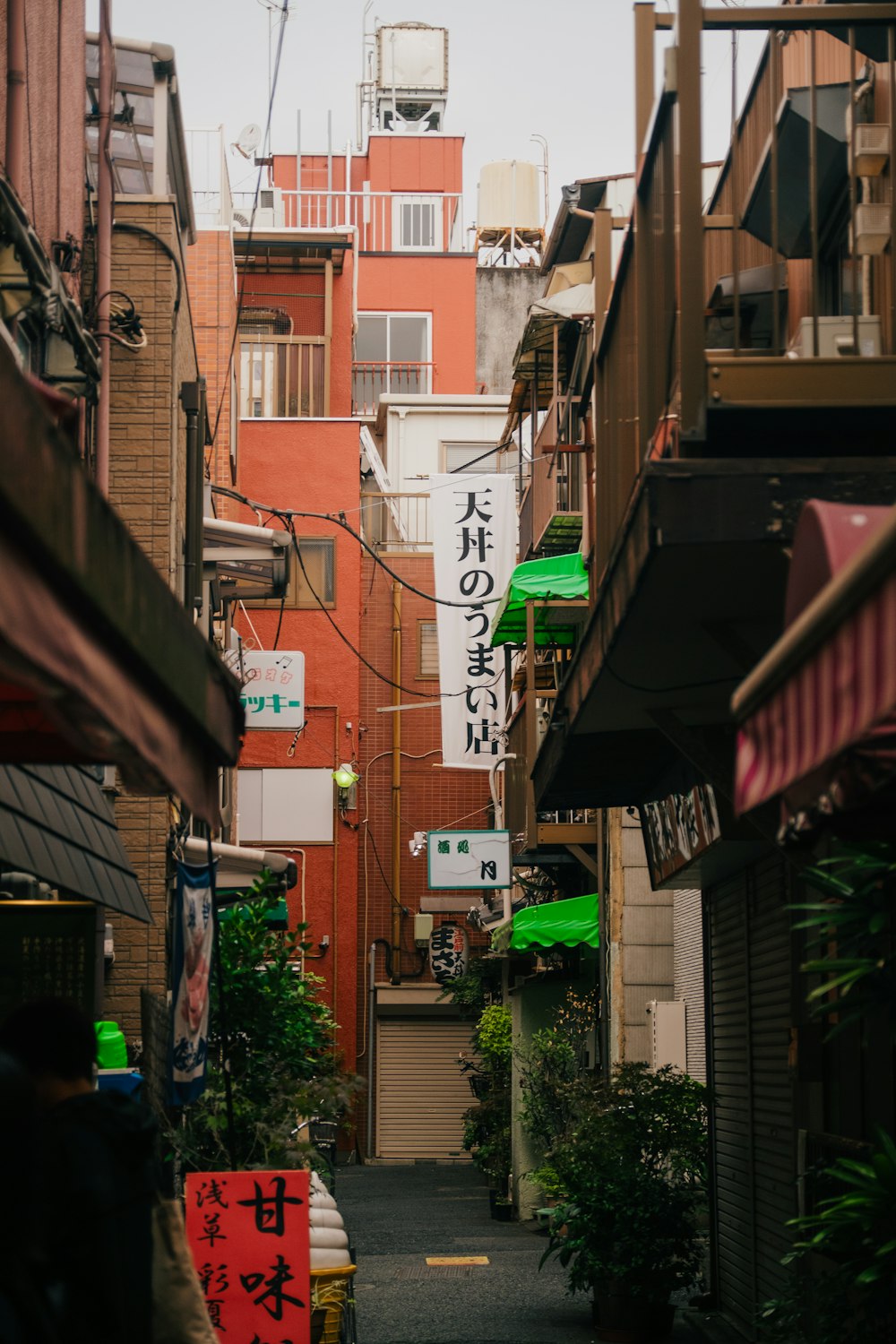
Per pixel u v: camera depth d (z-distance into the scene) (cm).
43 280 718
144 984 1079
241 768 2848
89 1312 319
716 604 559
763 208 742
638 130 604
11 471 191
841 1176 497
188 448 1300
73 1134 333
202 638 289
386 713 2962
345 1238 823
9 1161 240
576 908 1758
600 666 636
